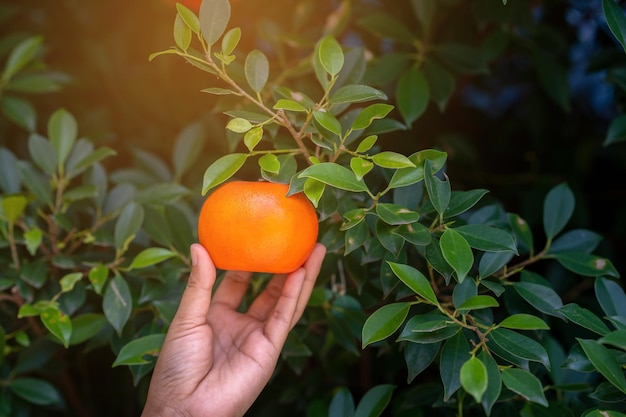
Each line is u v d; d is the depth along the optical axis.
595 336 0.73
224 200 0.50
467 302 0.51
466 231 0.54
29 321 0.73
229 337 0.59
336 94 0.54
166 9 0.95
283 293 0.57
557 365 0.66
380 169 0.66
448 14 0.87
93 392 0.97
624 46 0.55
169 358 0.54
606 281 0.61
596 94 1.07
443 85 0.75
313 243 0.52
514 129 1.06
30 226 0.70
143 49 1.01
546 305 0.58
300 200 0.51
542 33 0.82
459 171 0.94
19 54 0.81
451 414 0.69
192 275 0.52
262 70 0.55
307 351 0.66
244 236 0.50
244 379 0.55
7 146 1.02
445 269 0.54
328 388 0.79
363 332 0.52
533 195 0.91
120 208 0.74
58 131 0.73
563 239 0.66
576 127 1.06
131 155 1.03
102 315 0.68
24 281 0.69
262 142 0.73
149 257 0.64
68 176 0.72
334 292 0.68
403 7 0.90
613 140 0.68
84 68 1.02
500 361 0.60
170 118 0.99
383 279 0.57
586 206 0.92
